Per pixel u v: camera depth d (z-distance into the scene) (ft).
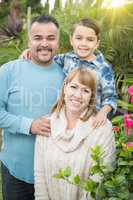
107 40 16.01
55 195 8.21
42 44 8.66
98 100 9.41
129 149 7.20
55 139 8.04
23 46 21.24
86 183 7.20
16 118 8.66
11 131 8.70
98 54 10.11
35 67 8.89
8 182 9.16
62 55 9.86
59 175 7.34
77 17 17.24
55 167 8.01
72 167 7.90
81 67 8.63
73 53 9.91
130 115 7.98
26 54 9.12
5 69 8.92
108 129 7.98
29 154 8.84
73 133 7.91
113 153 7.80
